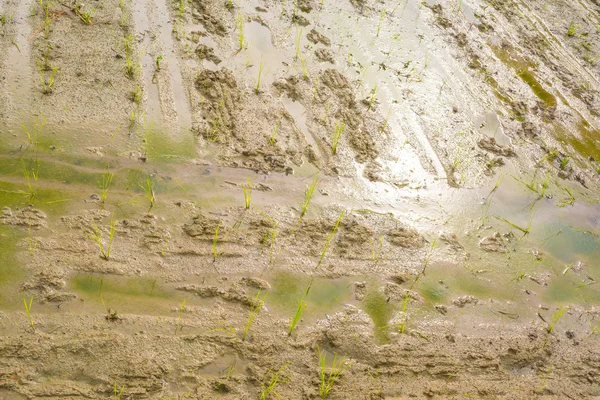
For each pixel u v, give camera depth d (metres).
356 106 4.72
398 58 5.41
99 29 4.91
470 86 5.26
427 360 3.10
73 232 3.36
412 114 4.80
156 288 3.18
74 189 3.61
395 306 3.36
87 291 3.09
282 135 4.32
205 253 3.41
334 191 4.00
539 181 4.47
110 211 3.53
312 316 3.20
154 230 3.47
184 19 5.27
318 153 4.25
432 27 5.98
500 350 3.23
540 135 4.88
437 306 3.42
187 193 3.75
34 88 4.22
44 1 5.09
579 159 4.75
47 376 2.68
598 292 3.73
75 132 3.96
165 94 4.44
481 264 3.74
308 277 3.41
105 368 2.75
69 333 2.86
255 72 4.85
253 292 3.27
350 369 2.98
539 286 3.69
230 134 4.23
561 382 3.13
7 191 3.50
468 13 6.35
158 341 2.91
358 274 3.50
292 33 5.41
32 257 3.18
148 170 3.84
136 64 4.65
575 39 6.25
